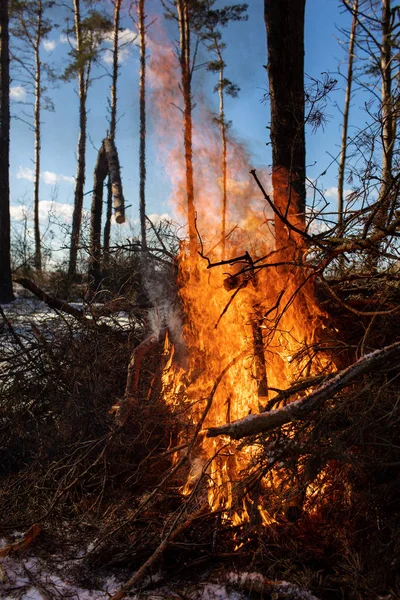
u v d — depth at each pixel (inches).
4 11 559.8
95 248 184.7
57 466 128.1
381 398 99.3
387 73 344.8
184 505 103.4
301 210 145.5
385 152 129.3
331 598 88.0
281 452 96.8
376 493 94.8
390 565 85.7
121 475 129.8
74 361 149.9
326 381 98.4
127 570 97.5
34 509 118.4
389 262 127.3
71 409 139.6
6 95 567.2
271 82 147.8
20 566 98.7
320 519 104.3
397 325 122.9
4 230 533.3
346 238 121.0
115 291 183.2
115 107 815.7
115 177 408.8
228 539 103.3
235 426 88.2
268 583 87.9
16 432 145.4
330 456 92.7
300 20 147.3
